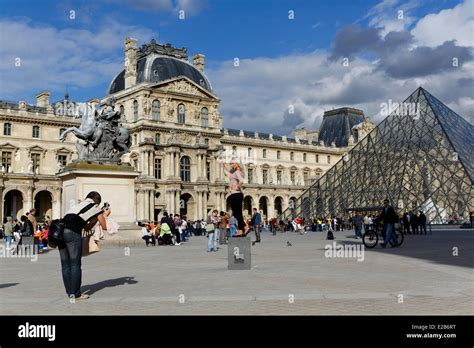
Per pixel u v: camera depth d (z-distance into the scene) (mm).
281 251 34062
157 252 36344
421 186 81062
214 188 130125
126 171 41031
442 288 15578
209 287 16766
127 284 18062
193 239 69125
